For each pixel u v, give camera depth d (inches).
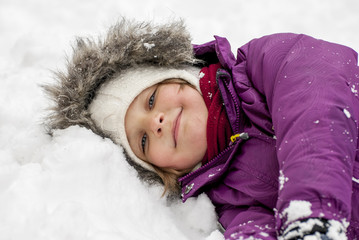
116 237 44.2
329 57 51.8
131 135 60.4
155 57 61.6
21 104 71.4
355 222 48.4
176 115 57.9
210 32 92.9
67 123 60.2
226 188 58.5
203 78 60.3
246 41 91.4
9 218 44.8
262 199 54.0
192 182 59.2
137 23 63.1
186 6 98.2
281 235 42.3
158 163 59.1
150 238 48.6
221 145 57.8
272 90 53.6
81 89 59.8
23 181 49.4
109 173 54.7
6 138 64.7
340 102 46.1
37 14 98.0
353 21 92.0
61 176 51.1
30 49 84.9
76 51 62.3
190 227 58.7
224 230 58.2
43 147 57.2
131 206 53.4
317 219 39.4
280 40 57.6
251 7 97.1
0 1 100.3
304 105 46.2
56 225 44.4
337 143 42.9
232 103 57.6
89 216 46.7
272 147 53.8
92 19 97.0
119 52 60.5
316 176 40.9
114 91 60.8
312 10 94.8
